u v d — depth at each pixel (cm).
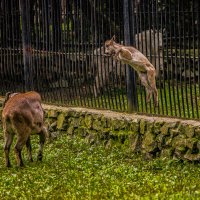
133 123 2127
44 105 2584
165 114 2162
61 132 2408
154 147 2047
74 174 1883
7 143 2064
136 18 2222
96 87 2386
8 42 2762
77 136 2336
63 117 2402
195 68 2184
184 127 1981
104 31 2330
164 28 2125
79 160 2067
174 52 2122
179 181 1755
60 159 2122
